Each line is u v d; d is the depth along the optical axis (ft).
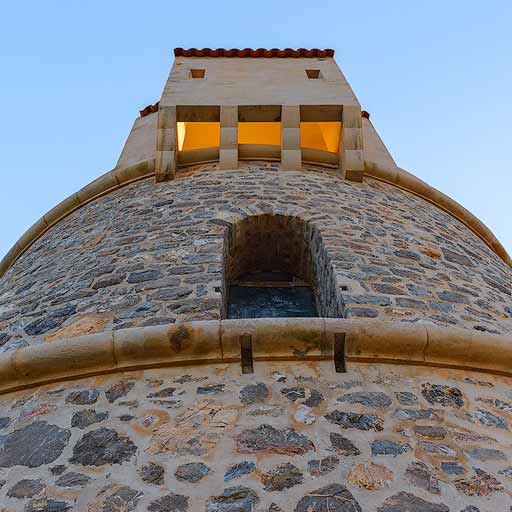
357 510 9.39
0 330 16.52
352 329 13.25
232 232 20.43
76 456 10.78
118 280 17.12
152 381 12.57
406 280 17.47
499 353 13.51
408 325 13.52
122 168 27.84
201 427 11.12
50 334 15.05
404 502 9.63
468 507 9.71
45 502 9.87
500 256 29.96
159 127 27.43
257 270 22.81
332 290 17.25
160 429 11.16
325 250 18.67
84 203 27.89
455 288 18.10
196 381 12.46
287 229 21.26
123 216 22.84
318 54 39.17
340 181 26.14
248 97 29.50
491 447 11.16
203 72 35.60
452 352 13.33
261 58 38.91
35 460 10.87
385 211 23.80
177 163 27.43
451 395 12.44
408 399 12.10
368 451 10.63
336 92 30.27
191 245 18.70
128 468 10.37
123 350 12.97
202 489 9.80
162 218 21.48
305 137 35.42
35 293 18.45
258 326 13.23
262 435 10.89
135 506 9.57
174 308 15.06
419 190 28.81
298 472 10.07
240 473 10.07
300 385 12.26
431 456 10.69
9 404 12.77
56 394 12.65
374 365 13.06
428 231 23.27
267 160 27.53
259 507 9.41
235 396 11.93
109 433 11.21
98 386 12.63
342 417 11.41
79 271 18.70
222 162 26.50
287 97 29.53
